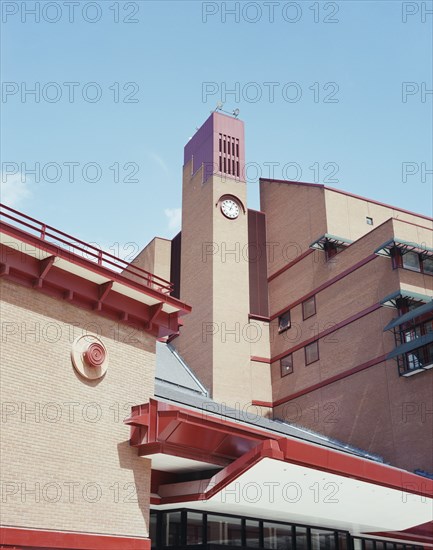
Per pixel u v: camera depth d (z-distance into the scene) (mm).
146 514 20906
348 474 21594
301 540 28328
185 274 49812
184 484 22141
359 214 47719
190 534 23422
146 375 22797
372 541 33125
